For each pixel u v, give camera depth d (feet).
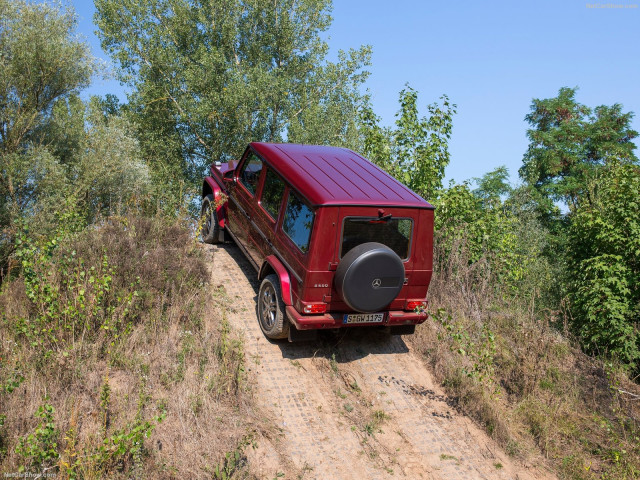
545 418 20.06
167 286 21.80
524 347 24.52
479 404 19.98
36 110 50.34
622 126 106.11
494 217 35.99
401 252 19.81
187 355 19.01
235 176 26.23
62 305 19.07
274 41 82.38
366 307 18.69
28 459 13.73
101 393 15.89
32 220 42.91
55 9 51.78
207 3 77.15
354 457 16.76
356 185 20.26
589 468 17.71
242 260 27.40
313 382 19.76
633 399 22.18
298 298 19.21
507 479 16.89
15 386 14.73
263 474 15.29
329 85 81.10
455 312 25.98
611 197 30.89
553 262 62.44
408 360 22.22
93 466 13.57
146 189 52.19
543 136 103.91
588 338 27.91
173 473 14.39
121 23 71.77
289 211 20.66
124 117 57.67
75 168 50.29
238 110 67.31
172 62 70.64
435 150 35.19
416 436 18.22
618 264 28.14
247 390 18.38
